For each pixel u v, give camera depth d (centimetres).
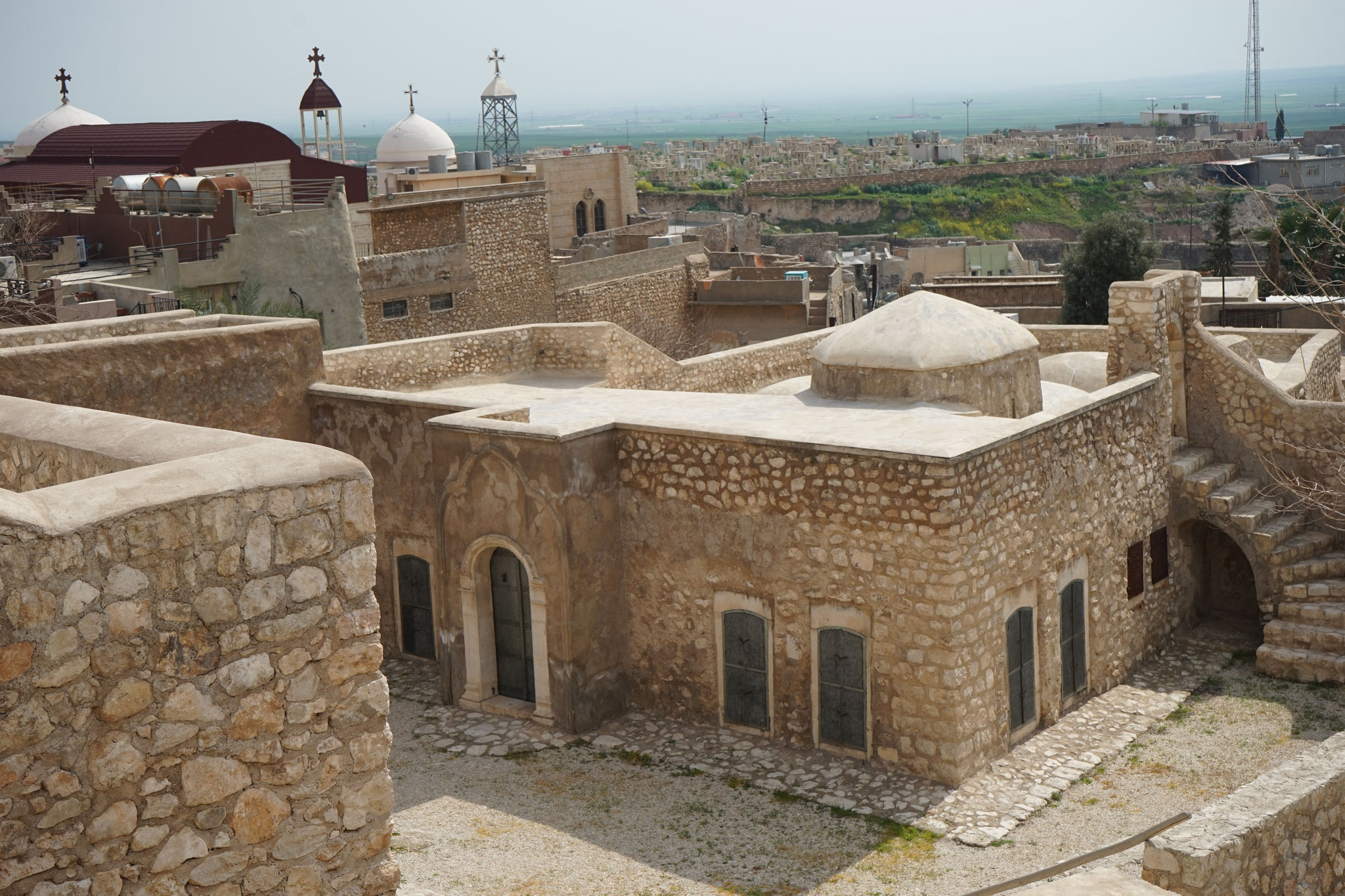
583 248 5844
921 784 1335
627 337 2127
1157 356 1689
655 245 5916
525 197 4466
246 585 593
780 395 1720
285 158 4938
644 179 12569
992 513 1348
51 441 713
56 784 542
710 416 1567
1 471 771
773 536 1421
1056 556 1468
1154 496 1681
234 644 592
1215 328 2262
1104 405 1550
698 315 5234
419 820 1296
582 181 7350
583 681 1511
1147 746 1422
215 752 592
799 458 1384
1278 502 1756
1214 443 1814
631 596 1552
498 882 1163
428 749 1484
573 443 1470
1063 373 1983
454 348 2052
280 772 615
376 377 1948
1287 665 1595
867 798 1315
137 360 1532
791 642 1430
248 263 3316
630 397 1788
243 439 655
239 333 1656
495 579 1591
